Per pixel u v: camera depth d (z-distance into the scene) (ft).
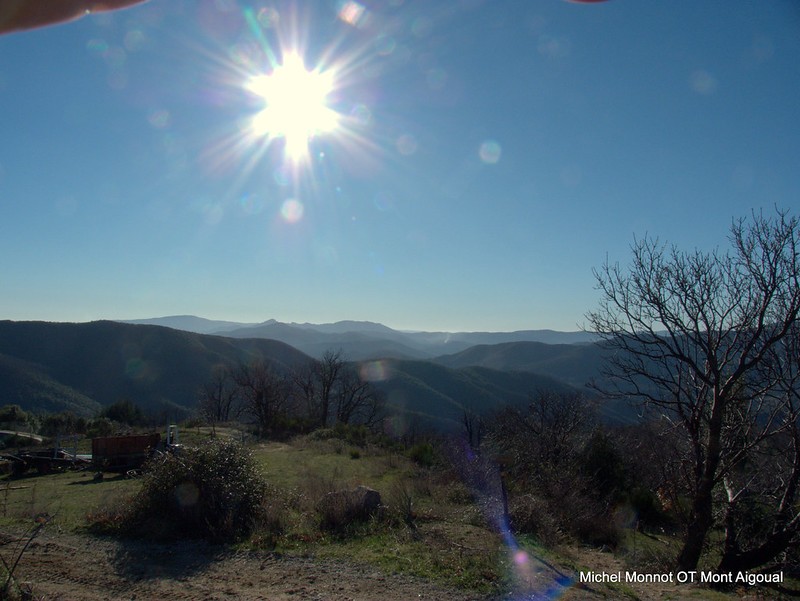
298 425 117.29
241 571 23.27
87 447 86.48
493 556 25.29
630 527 47.16
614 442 58.70
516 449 59.31
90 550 25.75
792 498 31.86
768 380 31.65
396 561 24.47
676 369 34.12
